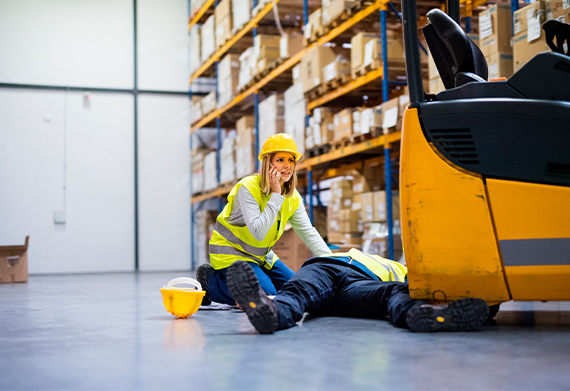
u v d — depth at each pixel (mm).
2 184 11422
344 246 6008
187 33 12797
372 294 2754
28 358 1951
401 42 5762
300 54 7332
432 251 2410
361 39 5965
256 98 8766
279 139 3018
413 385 1495
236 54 10180
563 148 2248
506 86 2410
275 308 2363
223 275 3373
